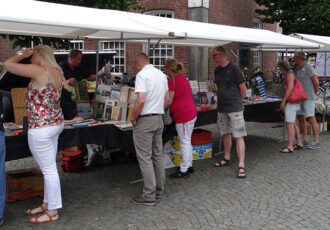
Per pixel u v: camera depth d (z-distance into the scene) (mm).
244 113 6027
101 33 4820
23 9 3240
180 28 4578
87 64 6332
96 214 3594
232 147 6520
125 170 5094
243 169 4746
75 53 4926
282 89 6035
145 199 3814
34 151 3256
